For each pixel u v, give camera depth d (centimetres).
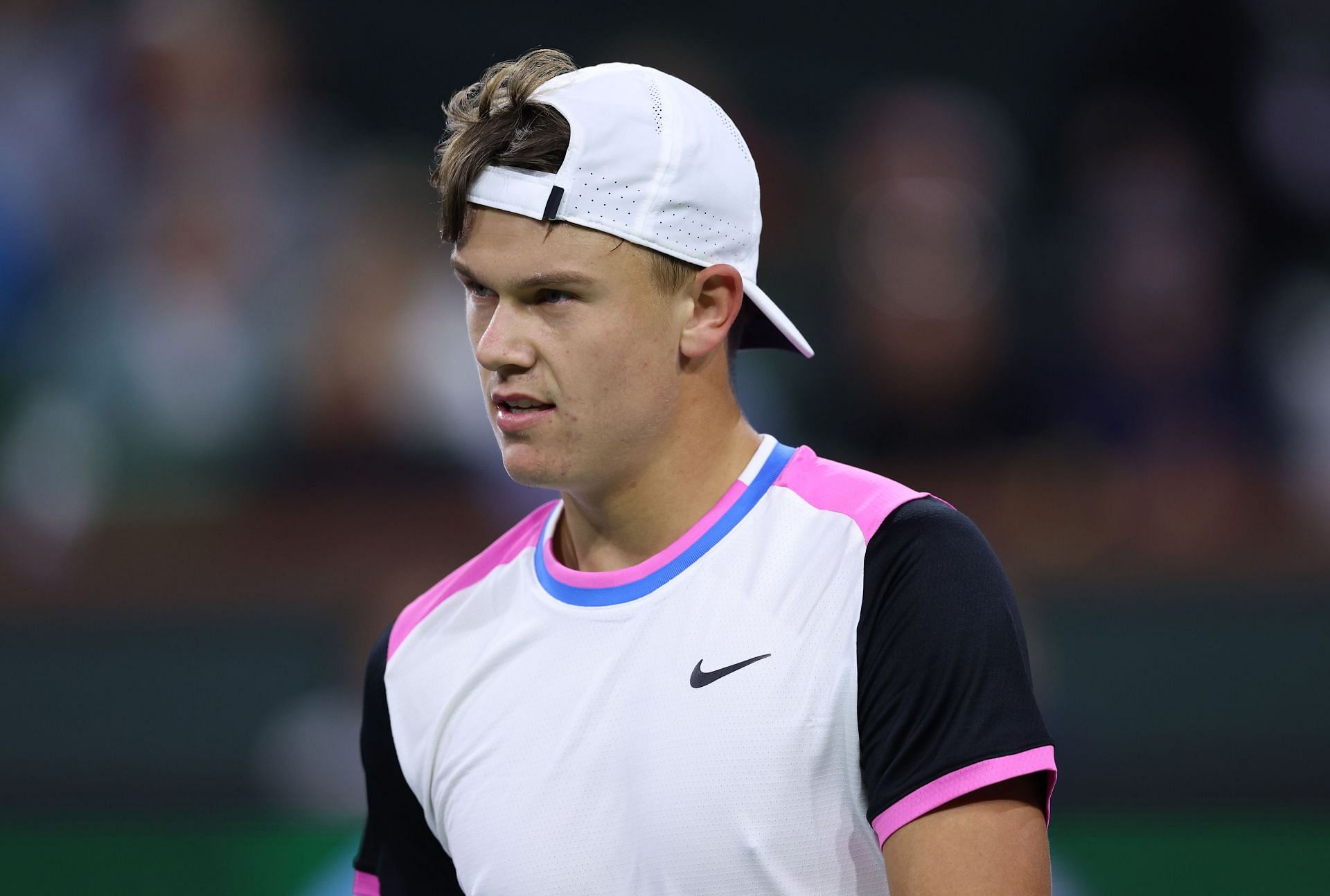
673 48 2742
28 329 2228
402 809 756
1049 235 2500
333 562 1862
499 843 691
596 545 731
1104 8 2752
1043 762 617
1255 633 1755
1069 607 1761
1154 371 2298
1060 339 2372
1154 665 1748
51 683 1705
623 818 667
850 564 671
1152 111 2603
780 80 2789
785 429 2211
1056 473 2130
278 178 2467
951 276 2414
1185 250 2397
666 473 706
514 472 684
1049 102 2762
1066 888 1688
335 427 2130
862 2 2827
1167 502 2016
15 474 2070
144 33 2502
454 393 2150
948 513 678
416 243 2302
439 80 2730
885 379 2320
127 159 2416
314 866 1664
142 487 2103
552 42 2783
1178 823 1708
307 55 2664
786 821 643
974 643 629
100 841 1677
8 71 2445
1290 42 2695
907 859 614
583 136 663
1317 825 1712
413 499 2064
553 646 716
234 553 1875
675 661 680
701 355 700
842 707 647
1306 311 2411
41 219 2322
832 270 2458
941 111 2694
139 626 1725
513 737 705
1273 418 2298
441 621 766
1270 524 1983
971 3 2820
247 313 2255
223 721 1723
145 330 2198
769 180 2545
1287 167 2561
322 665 1756
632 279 670
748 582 689
